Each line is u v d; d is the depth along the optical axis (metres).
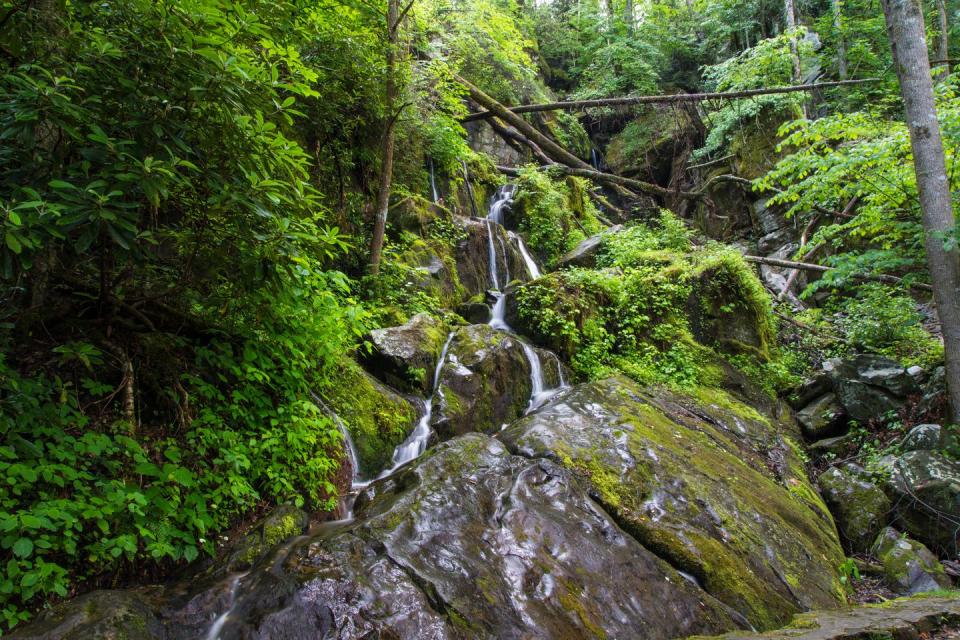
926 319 11.73
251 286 4.40
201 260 4.54
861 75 17.91
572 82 25.30
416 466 5.11
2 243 3.00
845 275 9.13
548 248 12.84
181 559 4.01
